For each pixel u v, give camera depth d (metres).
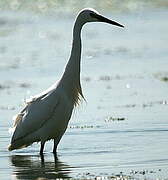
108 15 40.31
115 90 21.25
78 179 11.63
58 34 34.38
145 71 24.88
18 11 40.34
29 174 12.32
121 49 30.12
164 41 31.59
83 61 27.64
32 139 13.98
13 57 28.55
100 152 13.72
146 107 18.41
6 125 16.64
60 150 14.22
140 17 39.47
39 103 13.85
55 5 41.72
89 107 18.66
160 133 15.19
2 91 21.69
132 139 14.70
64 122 13.92
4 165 13.12
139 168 12.30
